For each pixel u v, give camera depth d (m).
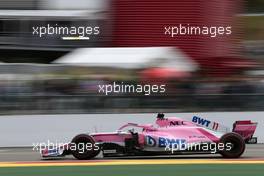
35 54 92.62
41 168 40.28
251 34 107.06
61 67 65.44
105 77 61.16
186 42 85.62
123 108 59.72
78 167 40.41
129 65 66.19
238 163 41.41
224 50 86.44
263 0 122.50
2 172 38.69
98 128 59.19
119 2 91.19
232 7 90.44
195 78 61.28
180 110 59.97
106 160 44.41
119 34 90.56
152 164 41.47
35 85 59.38
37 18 92.06
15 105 58.88
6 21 91.75
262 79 61.47
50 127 58.78
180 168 39.31
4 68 66.38
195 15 86.25
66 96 59.38
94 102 59.62
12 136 58.28
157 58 72.50
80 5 94.12
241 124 45.25
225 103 60.16
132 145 43.31
